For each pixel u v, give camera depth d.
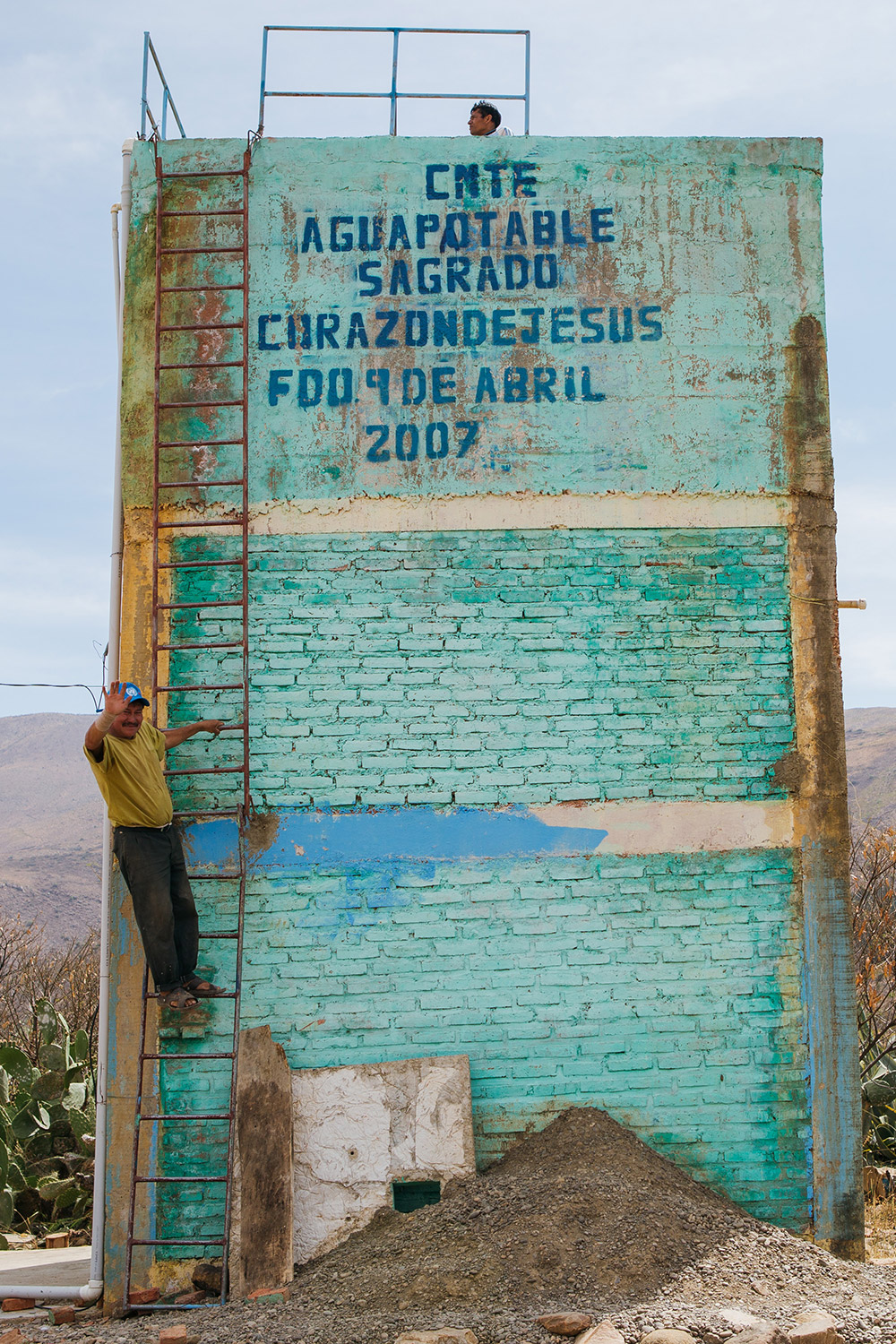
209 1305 5.95
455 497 7.13
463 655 7.03
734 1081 6.77
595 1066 6.73
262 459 7.13
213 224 7.29
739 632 7.16
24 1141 10.27
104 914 6.82
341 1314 5.32
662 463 7.23
